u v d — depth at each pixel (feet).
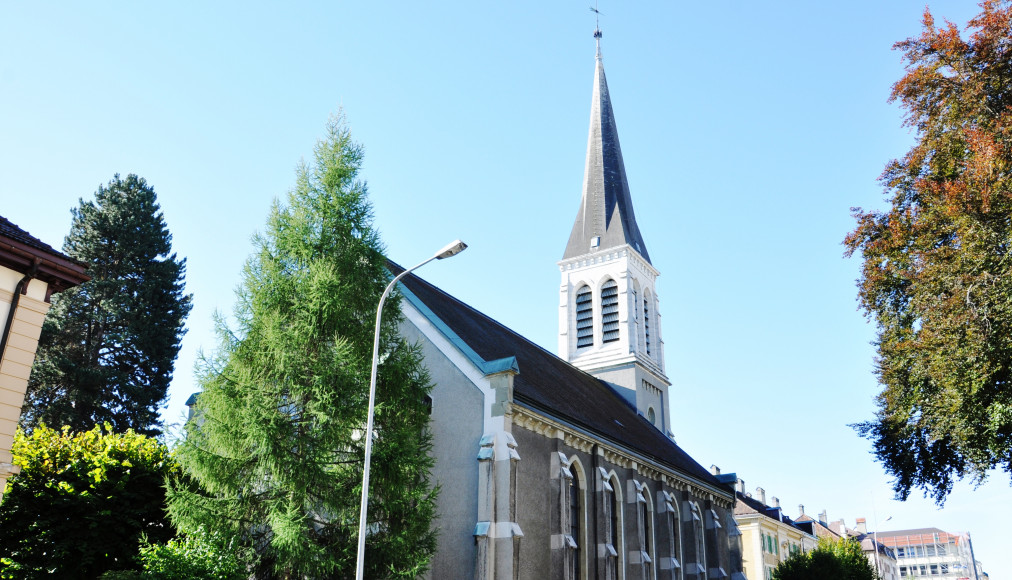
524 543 77.51
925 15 79.15
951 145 75.87
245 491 62.90
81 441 76.64
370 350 67.41
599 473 94.27
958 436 70.44
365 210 71.36
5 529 68.54
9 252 50.70
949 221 70.44
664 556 109.29
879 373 84.48
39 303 52.75
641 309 166.81
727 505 141.69
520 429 82.69
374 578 61.46
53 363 128.36
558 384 113.91
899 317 79.05
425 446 72.74
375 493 64.23
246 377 62.90
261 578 62.64
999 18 72.64
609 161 181.47
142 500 72.49
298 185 70.90
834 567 167.94
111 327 139.64
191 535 60.34
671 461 123.03
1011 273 63.21
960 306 66.23
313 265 65.92
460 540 75.82
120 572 55.52
